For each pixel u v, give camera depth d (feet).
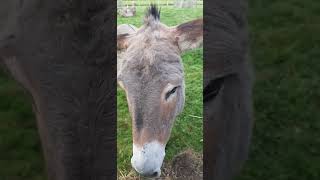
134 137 2.41
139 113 2.40
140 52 2.37
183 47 2.38
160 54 2.37
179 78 2.39
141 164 2.41
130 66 2.38
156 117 2.39
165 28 2.36
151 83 2.38
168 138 2.42
